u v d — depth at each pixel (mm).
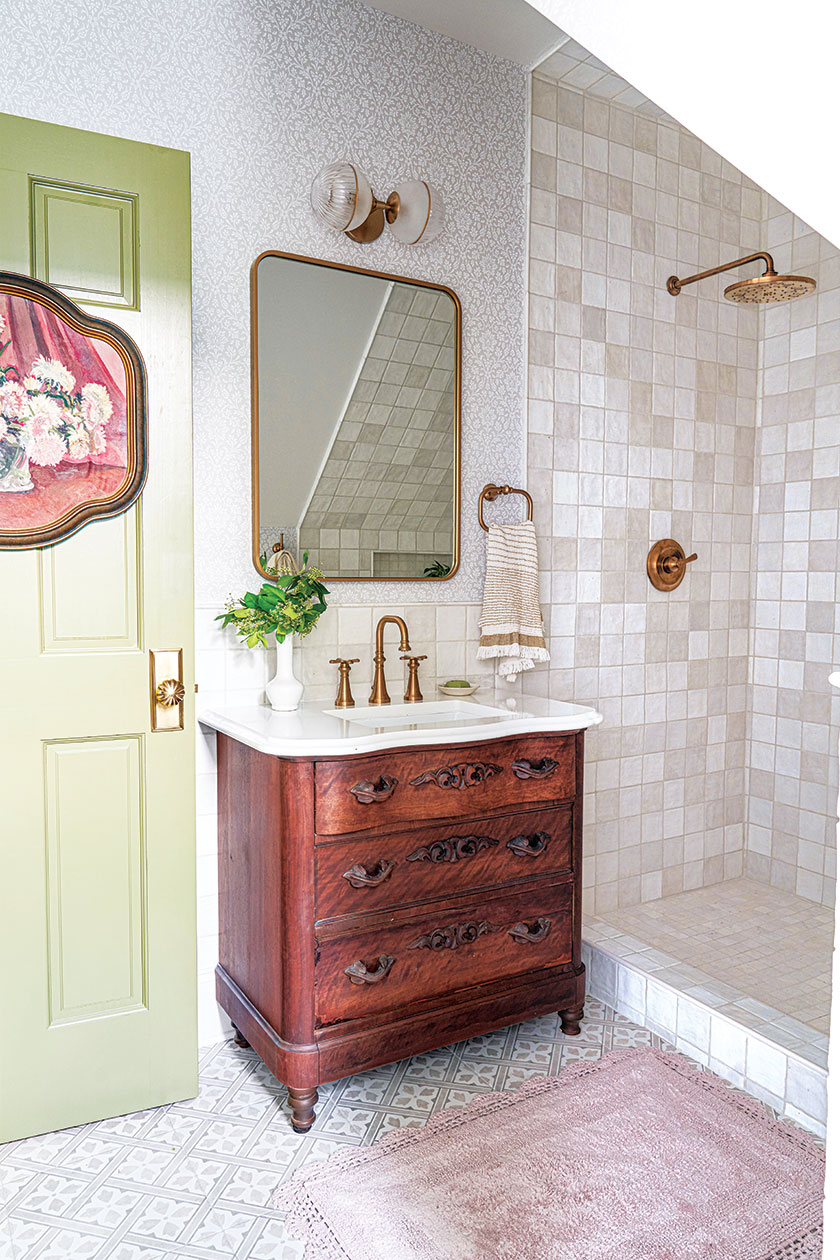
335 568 2557
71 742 1967
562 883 2357
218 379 2359
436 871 2127
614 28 963
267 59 2387
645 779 3309
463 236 2746
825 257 3299
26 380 1877
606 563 3135
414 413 2670
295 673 2504
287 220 2438
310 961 1960
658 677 3316
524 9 2551
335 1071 1985
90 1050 2018
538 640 2832
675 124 3246
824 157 834
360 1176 1830
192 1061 2129
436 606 2736
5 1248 1641
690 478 3361
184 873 2096
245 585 2422
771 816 3533
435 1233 1666
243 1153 1918
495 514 2846
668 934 3023
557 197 2938
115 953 2035
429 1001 2133
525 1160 1883
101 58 2170
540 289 2910
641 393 3191
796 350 3410
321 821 1951
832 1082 744
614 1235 1665
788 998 2520
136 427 1987
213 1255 1623
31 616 1912
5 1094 1939
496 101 2791
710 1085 2195
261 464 2422
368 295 2572
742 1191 1790
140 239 1966
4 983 1920
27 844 1926
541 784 2295
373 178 2574
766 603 3547
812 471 3363
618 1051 2359
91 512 1955
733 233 3445
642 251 3168
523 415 2896
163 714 2049
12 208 1839
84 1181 1827
